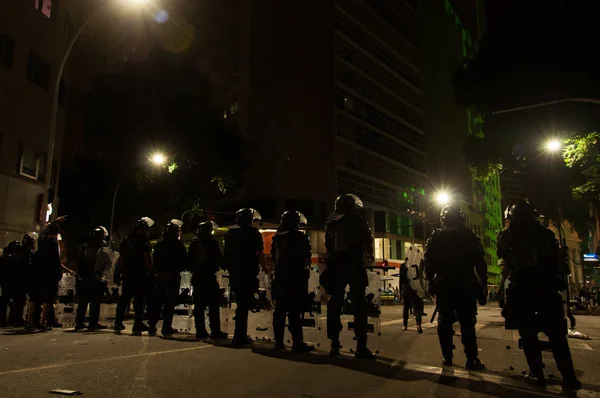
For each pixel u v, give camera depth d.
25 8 20.91
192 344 6.54
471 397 3.83
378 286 6.06
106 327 9.34
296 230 6.43
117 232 30.19
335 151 43.03
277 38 42.12
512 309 4.65
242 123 40.91
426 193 59.00
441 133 61.53
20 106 20.41
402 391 3.97
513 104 17.06
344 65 46.91
